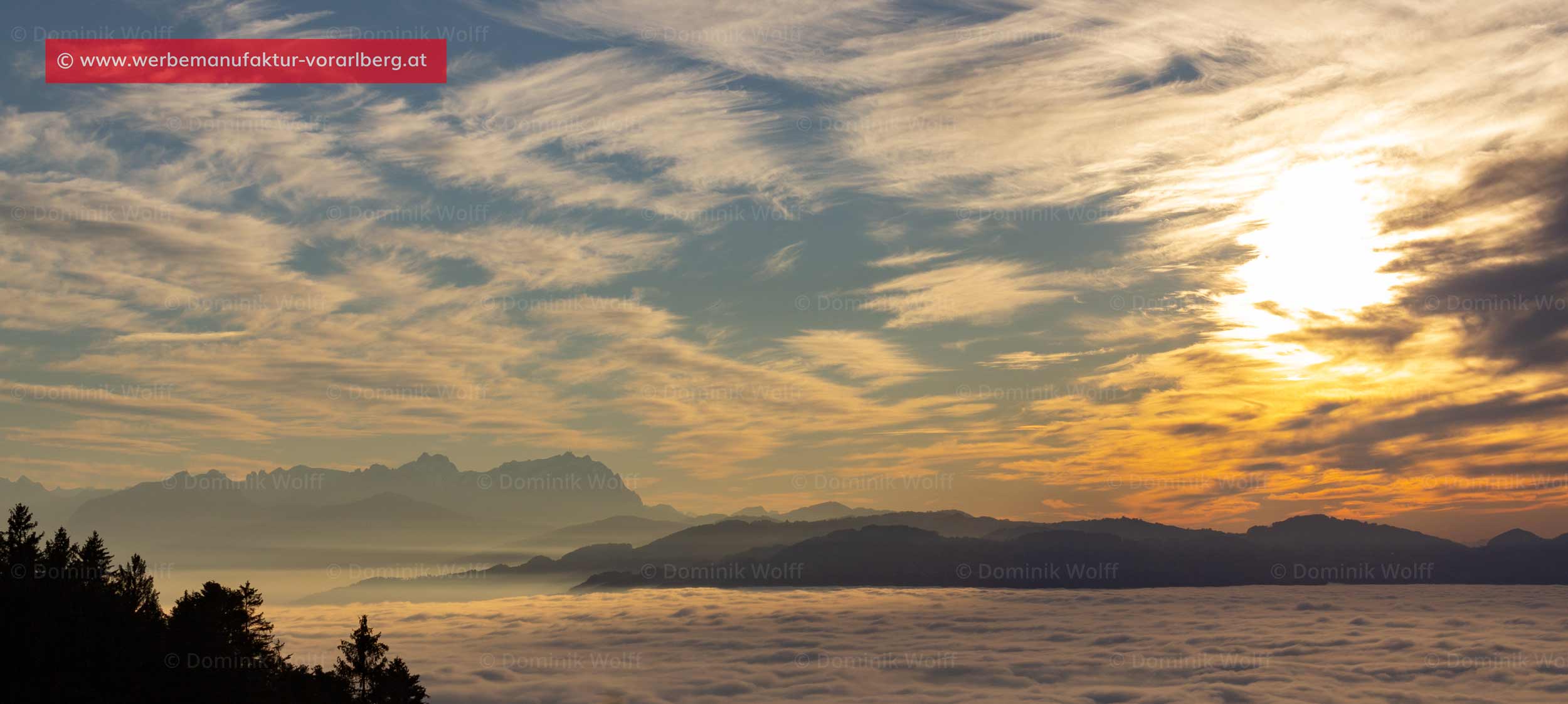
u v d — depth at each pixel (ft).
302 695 346.74
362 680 407.03
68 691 253.44
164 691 274.77
